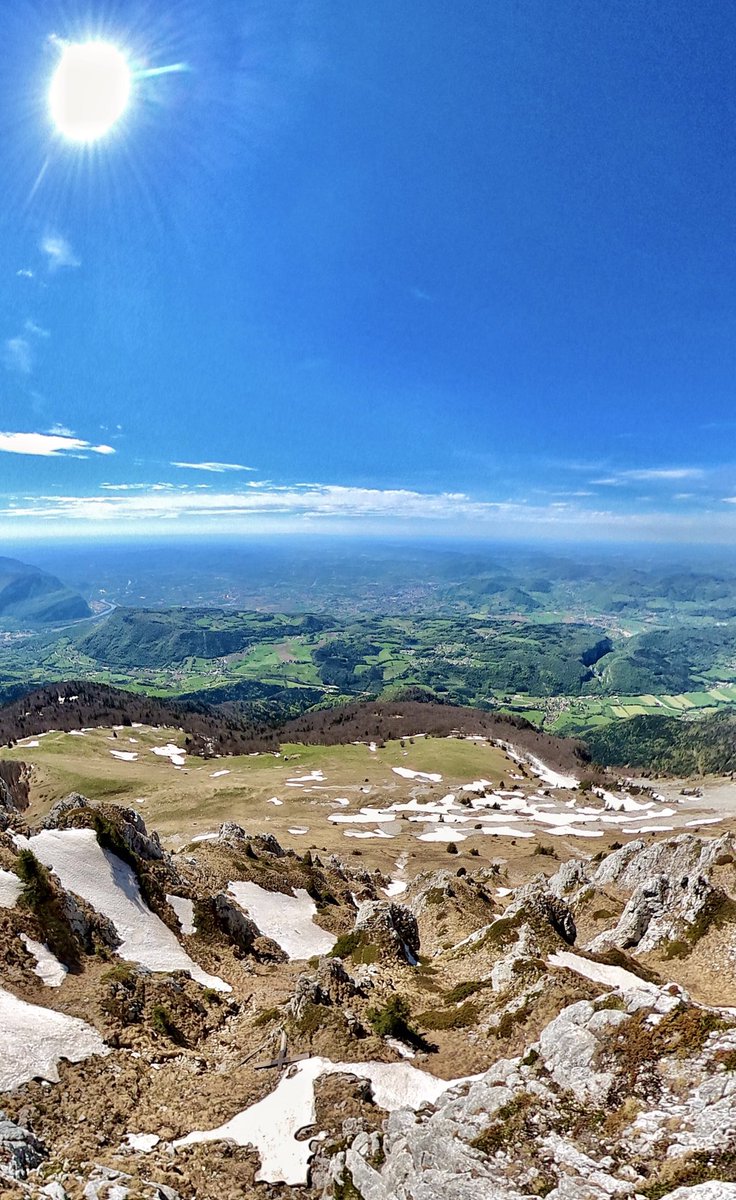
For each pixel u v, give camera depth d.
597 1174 21.62
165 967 49.62
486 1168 23.03
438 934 71.44
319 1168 26.78
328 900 82.75
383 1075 32.81
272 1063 34.94
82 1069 32.88
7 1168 24.23
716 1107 22.69
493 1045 34.69
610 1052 27.52
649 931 54.56
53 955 43.97
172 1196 24.11
